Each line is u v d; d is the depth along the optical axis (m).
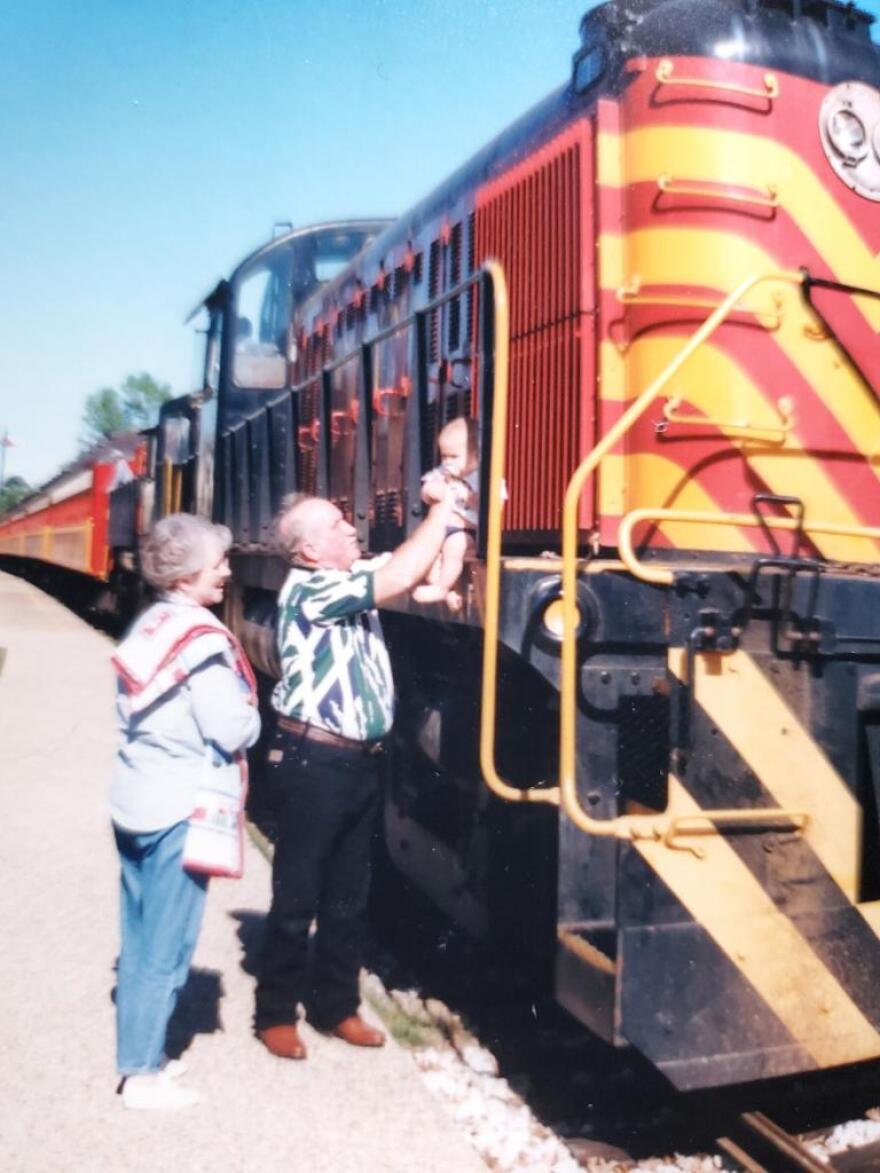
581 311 3.73
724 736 3.07
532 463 4.02
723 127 3.52
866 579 3.22
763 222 3.53
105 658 13.16
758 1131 3.14
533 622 3.06
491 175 4.46
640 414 3.41
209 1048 3.46
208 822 3.03
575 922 3.13
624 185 3.67
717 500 3.49
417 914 5.05
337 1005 3.55
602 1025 2.97
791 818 3.12
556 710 3.40
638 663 3.18
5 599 23.86
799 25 3.64
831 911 3.17
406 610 3.80
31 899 4.79
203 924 4.50
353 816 3.48
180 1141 2.93
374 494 5.06
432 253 4.92
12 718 9.02
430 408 4.68
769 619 3.13
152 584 3.15
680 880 3.00
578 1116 3.38
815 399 3.59
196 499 8.82
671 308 3.54
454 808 4.00
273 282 7.60
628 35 3.68
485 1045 3.85
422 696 4.17
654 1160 3.13
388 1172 2.81
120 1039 3.10
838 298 3.61
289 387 7.50
